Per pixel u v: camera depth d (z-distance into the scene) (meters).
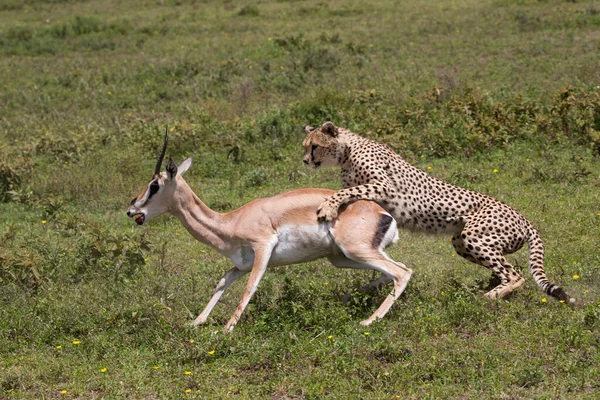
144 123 20.48
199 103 22.86
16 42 32.34
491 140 17.33
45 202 15.83
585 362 8.20
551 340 8.81
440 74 23.02
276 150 17.94
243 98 22.45
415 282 10.80
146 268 12.41
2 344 9.47
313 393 7.94
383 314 9.60
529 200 14.29
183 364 8.83
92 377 8.63
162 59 28.58
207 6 39.09
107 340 9.54
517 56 25.25
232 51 28.58
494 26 29.36
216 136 18.69
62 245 13.72
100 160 17.95
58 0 43.19
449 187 10.92
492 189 14.99
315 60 25.42
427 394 7.78
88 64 28.62
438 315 9.57
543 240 12.53
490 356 8.36
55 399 8.20
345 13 34.59
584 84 21.05
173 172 9.77
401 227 10.84
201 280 11.68
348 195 10.10
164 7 39.88
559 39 26.81
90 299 10.91
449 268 11.70
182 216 9.98
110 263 12.13
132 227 14.62
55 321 9.97
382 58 26.33
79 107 23.73
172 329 9.61
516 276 10.34
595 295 10.26
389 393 7.85
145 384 8.41
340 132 11.52
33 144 19.41
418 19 32.09
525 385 7.89
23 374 8.73
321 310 9.67
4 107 24.03
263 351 8.89
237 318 9.61
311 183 16.23
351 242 9.79
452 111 18.88
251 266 10.07
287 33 31.12
